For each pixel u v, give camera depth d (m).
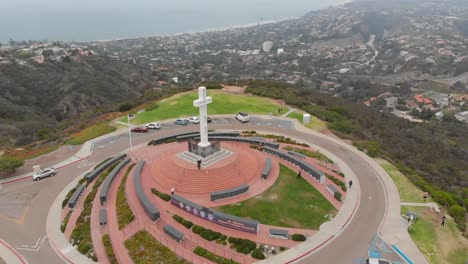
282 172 52.06
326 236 37.75
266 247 35.66
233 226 38.53
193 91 113.31
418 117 145.25
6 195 51.44
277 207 42.69
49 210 46.94
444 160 74.31
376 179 52.22
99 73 173.00
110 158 63.81
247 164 51.59
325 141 69.25
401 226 39.84
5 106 117.62
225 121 83.31
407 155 70.88
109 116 92.56
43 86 140.00
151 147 67.00
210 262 33.69
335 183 49.91
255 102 97.94
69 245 38.94
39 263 35.91
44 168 60.91
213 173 47.12
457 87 183.25
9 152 69.62
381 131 87.00
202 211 40.00
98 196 47.84
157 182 49.09
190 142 53.00
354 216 41.84
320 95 125.00
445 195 46.72
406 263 33.75
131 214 41.78
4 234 41.38
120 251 36.31
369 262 32.78
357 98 182.50
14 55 170.50
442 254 35.25
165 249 35.56
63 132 83.25
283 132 74.75
